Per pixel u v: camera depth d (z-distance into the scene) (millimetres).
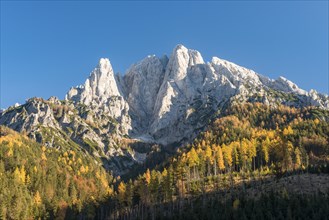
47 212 177625
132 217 172750
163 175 190000
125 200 184375
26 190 187000
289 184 159000
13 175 195375
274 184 164250
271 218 117188
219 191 173375
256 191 160625
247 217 124312
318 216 113812
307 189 149500
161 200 177625
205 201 153750
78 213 193125
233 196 154625
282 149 182625
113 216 187875
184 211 148500
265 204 130750
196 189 178500
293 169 178125
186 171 182250
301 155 199250
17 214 162000
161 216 152625
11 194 171500
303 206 124812
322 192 141250
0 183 178750
